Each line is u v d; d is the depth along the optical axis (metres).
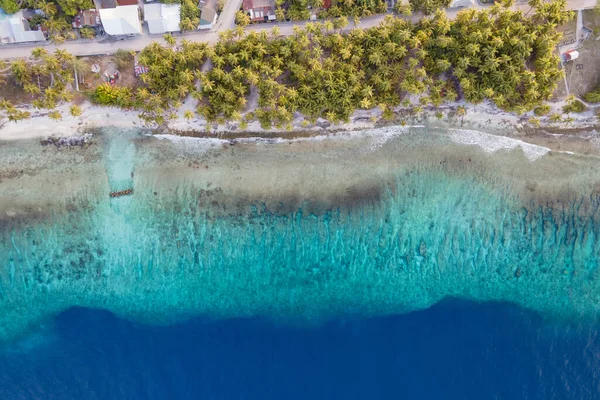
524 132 49.19
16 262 49.59
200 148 48.94
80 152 48.75
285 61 46.56
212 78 46.34
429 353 49.81
